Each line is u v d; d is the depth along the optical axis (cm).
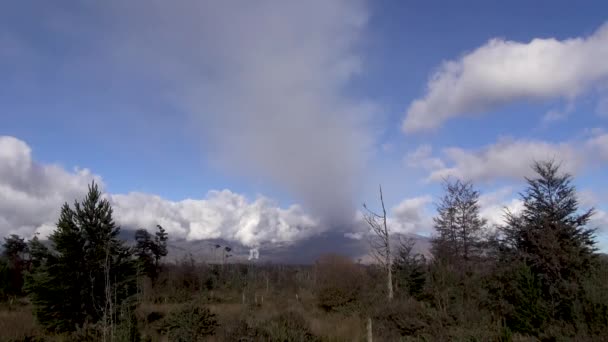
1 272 3684
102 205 2386
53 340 1962
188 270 4703
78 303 2202
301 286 4512
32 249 2269
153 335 1780
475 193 3606
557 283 1720
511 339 1351
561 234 2031
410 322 1694
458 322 1577
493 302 1706
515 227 2211
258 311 2827
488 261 2538
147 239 4616
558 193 2159
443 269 2045
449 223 3566
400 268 3039
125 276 2409
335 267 3047
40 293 2181
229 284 4909
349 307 2480
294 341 1519
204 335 1739
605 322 1223
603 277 1636
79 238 2289
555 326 1359
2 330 2023
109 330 1473
